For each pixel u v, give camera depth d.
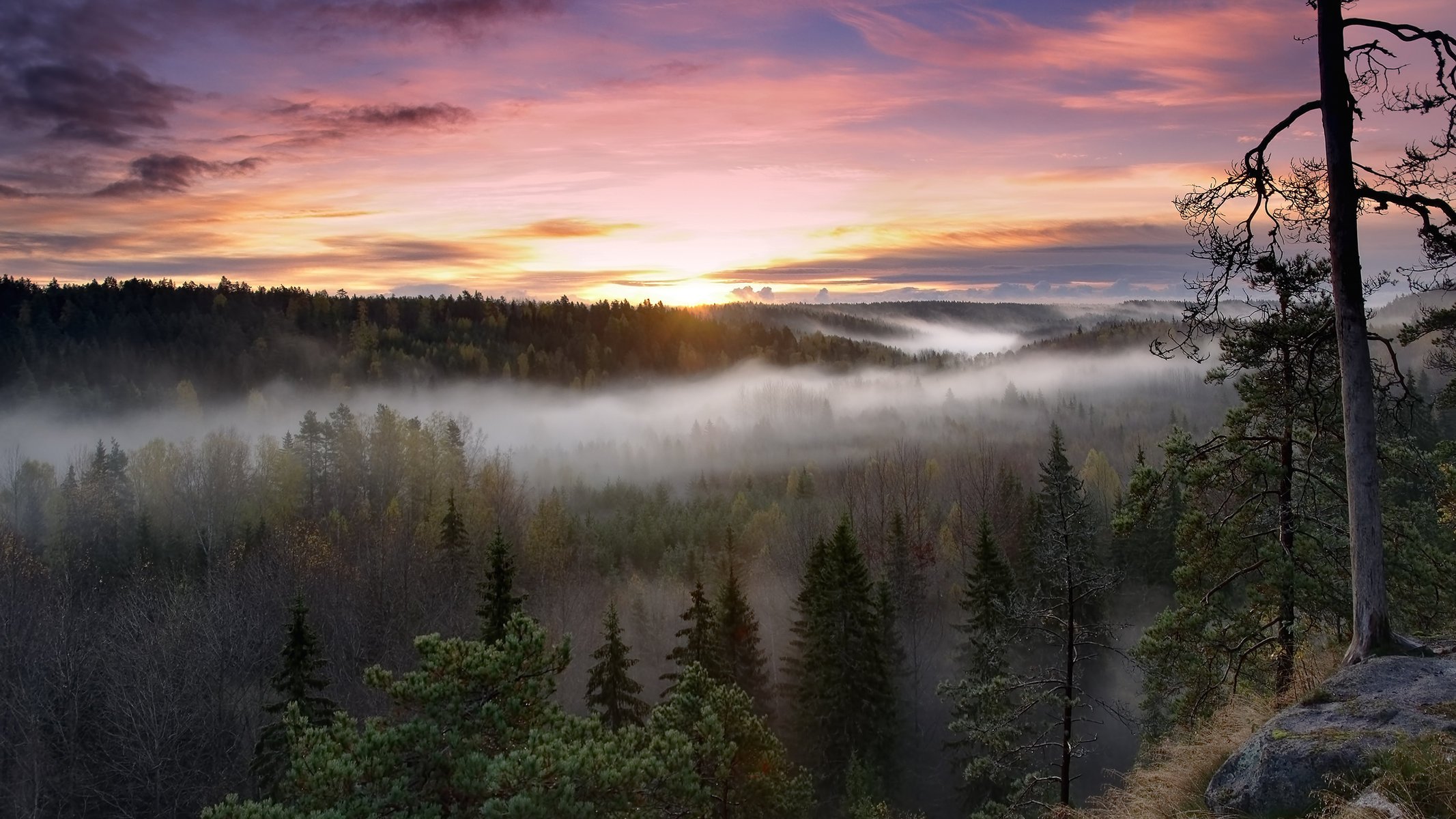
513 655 13.77
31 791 35.41
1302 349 16.27
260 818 10.82
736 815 19.38
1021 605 22.42
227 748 39.78
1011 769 33.56
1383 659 11.26
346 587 57.28
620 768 12.86
